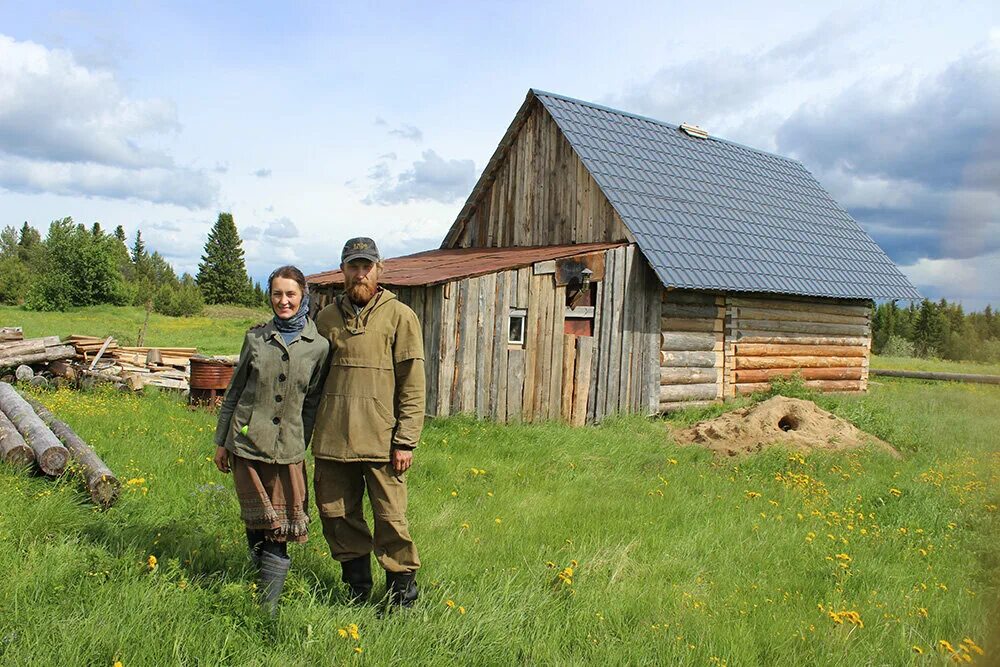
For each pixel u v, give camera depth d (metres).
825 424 11.13
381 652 3.49
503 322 11.96
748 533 6.19
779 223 17.91
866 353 18.25
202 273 85.06
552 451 9.27
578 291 12.93
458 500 6.57
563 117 15.81
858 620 4.25
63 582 3.88
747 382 15.78
